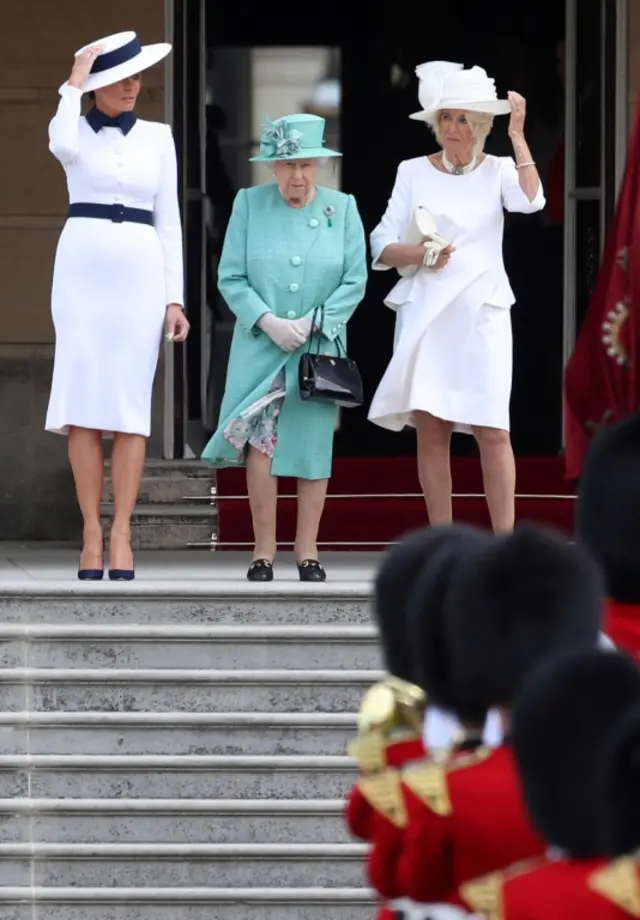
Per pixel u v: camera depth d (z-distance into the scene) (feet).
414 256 79.56
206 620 72.79
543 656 31.89
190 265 122.42
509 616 32.12
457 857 31.78
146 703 70.33
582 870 26.91
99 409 79.20
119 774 68.28
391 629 36.78
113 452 80.43
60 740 69.15
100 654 71.41
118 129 80.07
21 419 117.39
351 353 126.72
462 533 36.68
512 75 125.18
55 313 79.92
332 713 69.92
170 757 68.39
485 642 32.19
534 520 109.60
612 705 27.02
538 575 32.17
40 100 117.60
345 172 127.13
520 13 125.08
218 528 110.22
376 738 35.76
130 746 69.10
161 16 119.24
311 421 79.92
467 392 80.02
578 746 27.02
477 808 30.96
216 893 65.41
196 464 113.60
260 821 67.00
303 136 80.74
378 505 109.09
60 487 117.50
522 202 80.79
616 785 25.76
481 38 125.80
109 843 67.00
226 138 125.08
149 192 80.12
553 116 124.57
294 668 71.36
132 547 110.63
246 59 125.49
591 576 32.48
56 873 66.44
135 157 79.66
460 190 81.30
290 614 72.84
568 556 32.45
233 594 72.64
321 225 81.66
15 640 71.26
